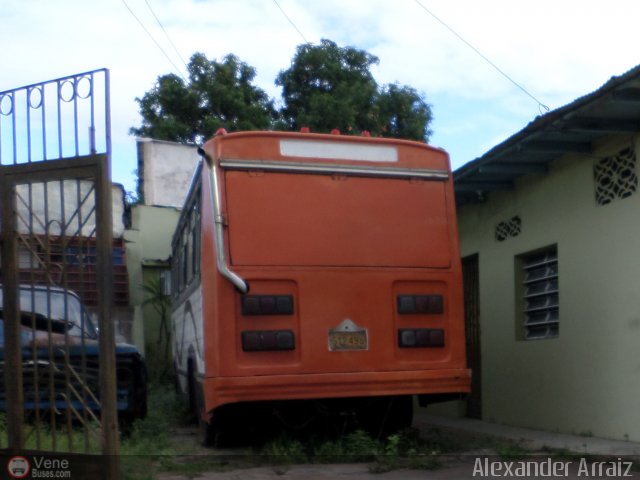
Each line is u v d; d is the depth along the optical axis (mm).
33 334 5656
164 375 18625
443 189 8078
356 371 7504
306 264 7527
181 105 24188
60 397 6008
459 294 7945
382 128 22047
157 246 20516
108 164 5402
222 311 7285
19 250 5773
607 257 8797
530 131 8617
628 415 8391
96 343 6668
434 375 7727
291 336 7387
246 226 7457
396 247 7809
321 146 7785
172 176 22547
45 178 5578
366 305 7629
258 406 7941
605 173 8875
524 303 10883
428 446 8242
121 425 8992
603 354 8820
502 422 11086
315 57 23172
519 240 10742
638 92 7520
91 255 5637
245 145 7617
